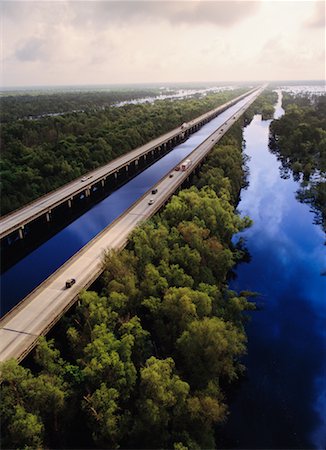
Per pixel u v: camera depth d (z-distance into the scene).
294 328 72.00
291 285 84.69
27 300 62.41
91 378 45.44
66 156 149.62
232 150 145.75
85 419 45.84
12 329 56.59
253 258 95.12
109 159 160.50
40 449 40.12
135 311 60.66
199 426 46.75
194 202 91.19
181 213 87.94
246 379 60.91
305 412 55.59
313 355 65.69
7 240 101.00
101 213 124.25
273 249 99.31
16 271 93.12
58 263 96.44
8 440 40.41
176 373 50.00
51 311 60.12
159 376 43.72
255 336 70.00
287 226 111.69
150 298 58.91
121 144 175.62
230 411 55.47
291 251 98.44
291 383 60.34
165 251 70.44
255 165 172.50
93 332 50.91
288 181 149.62
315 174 147.88
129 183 153.88
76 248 103.38
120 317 57.75
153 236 75.00
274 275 88.19
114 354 46.31
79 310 58.94
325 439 51.78
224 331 53.56
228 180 115.75
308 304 78.50
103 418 42.38
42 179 129.12
